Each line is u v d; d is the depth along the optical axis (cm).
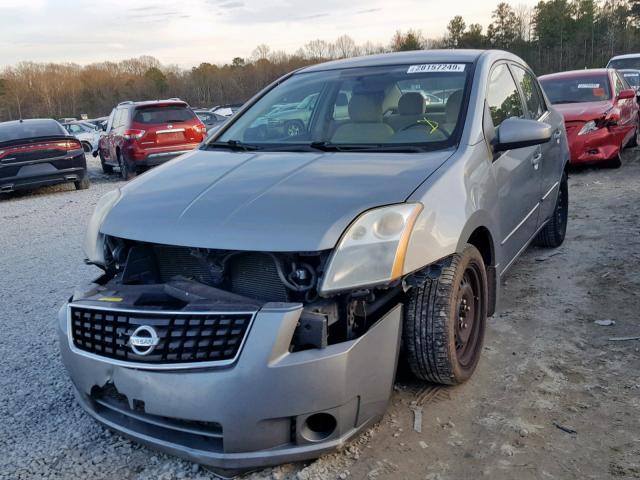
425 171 307
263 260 275
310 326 252
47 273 617
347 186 291
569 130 955
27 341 436
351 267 257
